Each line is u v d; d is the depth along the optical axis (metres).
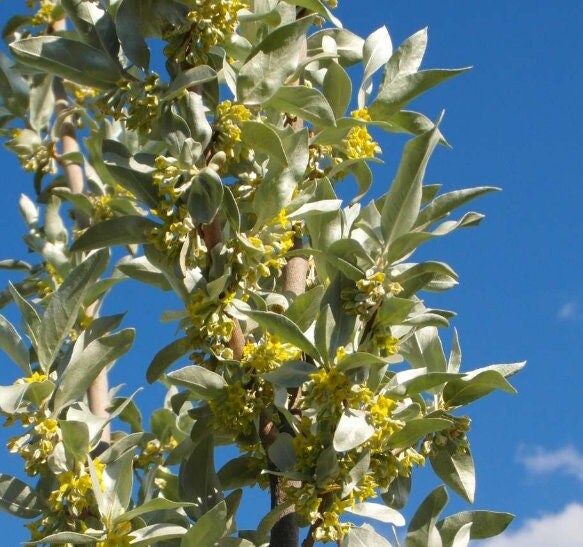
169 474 0.86
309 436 0.69
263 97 0.71
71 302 0.71
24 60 0.70
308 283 0.80
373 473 0.70
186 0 0.69
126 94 0.70
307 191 0.72
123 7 0.70
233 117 0.69
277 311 0.74
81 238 0.70
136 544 0.68
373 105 0.77
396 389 0.70
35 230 1.04
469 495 0.74
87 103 1.04
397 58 0.79
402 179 0.68
